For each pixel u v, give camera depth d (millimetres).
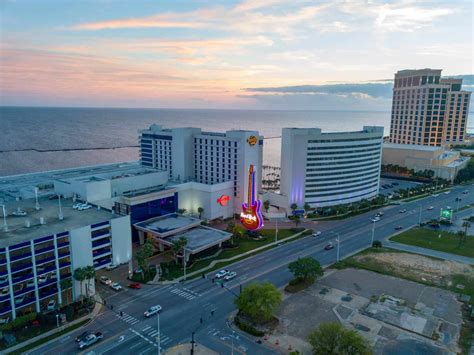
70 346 80812
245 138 174000
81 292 100438
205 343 82688
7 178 174375
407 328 89250
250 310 86812
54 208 123562
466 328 89688
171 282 112500
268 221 178750
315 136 189125
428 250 141500
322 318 93312
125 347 81000
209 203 172250
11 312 87875
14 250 86750
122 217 112812
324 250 141000
